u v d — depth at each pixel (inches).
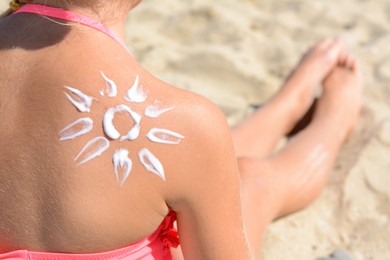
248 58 134.0
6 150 49.2
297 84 108.9
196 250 54.9
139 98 49.1
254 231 77.9
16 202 49.9
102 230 50.2
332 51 114.7
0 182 49.8
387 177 101.0
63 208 49.2
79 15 49.1
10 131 49.1
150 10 146.5
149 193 50.3
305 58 114.4
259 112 105.0
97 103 48.5
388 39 143.1
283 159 91.6
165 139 49.4
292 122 107.1
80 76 48.6
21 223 50.4
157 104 49.4
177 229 55.5
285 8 153.9
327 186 99.9
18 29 50.4
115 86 48.8
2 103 49.2
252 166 85.8
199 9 147.6
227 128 52.2
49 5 49.9
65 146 48.5
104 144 48.6
